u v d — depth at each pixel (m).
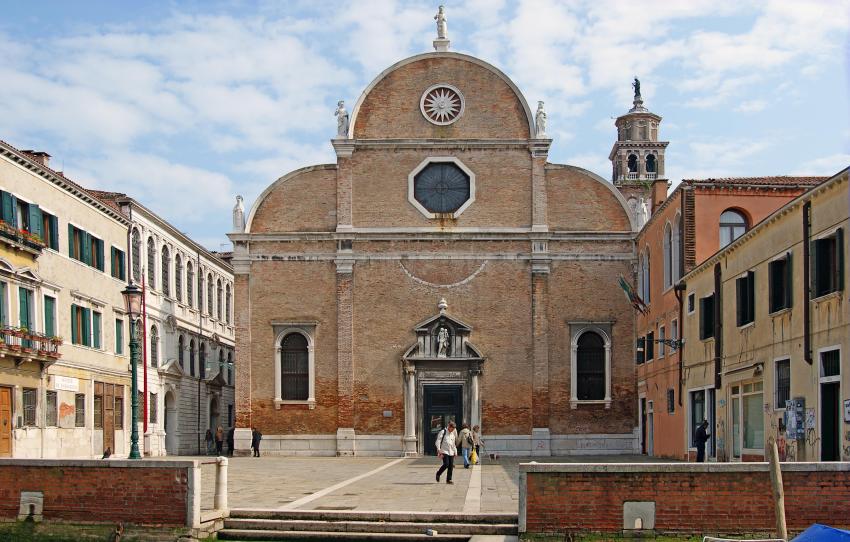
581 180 50.62
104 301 48.16
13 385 38.28
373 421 49.25
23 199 39.72
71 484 21.78
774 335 29.72
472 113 50.78
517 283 49.97
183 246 61.59
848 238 24.84
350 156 50.53
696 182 39.22
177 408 59.78
